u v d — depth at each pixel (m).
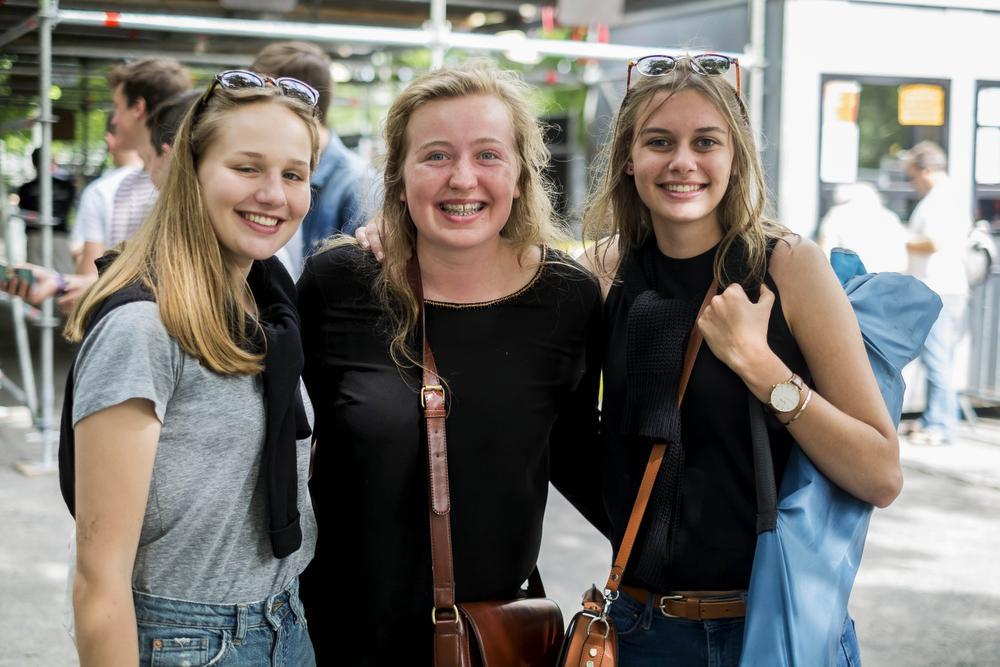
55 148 13.26
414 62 12.03
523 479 2.22
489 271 2.27
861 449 2.02
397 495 2.17
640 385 2.16
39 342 11.50
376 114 12.18
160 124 3.35
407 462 2.17
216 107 1.85
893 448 2.05
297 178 1.91
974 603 4.59
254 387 1.83
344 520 2.19
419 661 2.20
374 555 2.17
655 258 2.29
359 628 2.19
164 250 1.77
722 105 2.15
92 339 1.70
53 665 3.82
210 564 1.80
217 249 1.82
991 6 7.57
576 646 2.09
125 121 4.42
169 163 1.84
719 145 2.16
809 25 7.21
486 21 9.62
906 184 7.60
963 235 7.37
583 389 2.40
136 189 4.50
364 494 2.17
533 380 2.24
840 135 7.36
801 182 7.28
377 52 10.48
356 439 2.18
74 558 1.86
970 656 4.04
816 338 2.06
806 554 2.02
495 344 2.23
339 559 2.20
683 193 2.16
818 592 2.00
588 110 10.52
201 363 1.76
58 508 5.67
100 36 8.70
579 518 5.77
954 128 7.65
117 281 1.76
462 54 9.58
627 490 2.21
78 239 4.59
